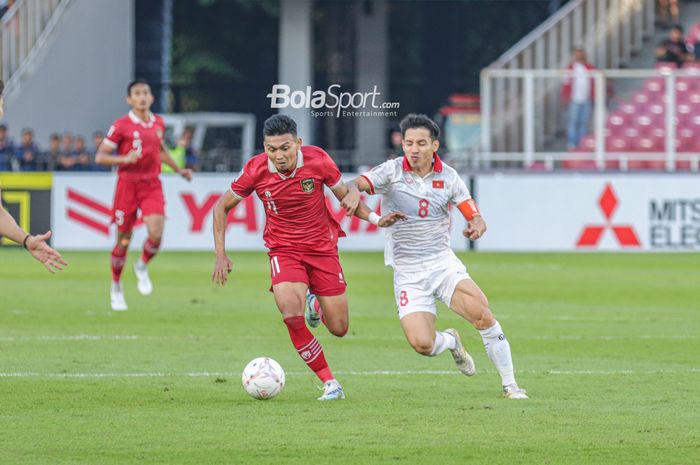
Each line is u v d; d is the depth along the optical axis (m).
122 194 46.97
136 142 46.69
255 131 121.94
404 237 27.61
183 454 21.31
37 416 24.94
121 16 100.38
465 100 97.81
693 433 23.19
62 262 21.11
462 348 28.36
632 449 21.73
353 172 84.19
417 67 120.25
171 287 56.31
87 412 25.39
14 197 79.00
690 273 63.94
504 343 27.38
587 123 86.31
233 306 48.31
